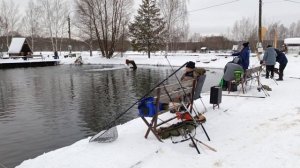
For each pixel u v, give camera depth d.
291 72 18.20
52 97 14.98
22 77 25.03
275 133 6.00
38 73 28.67
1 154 7.36
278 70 14.88
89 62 42.53
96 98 14.39
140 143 5.67
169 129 5.99
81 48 77.81
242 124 6.75
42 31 57.25
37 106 12.82
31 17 57.38
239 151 5.23
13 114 11.45
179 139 5.82
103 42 44.25
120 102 13.27
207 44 68.81
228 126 6.64
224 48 67.62
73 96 15.12
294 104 8.52
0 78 24.44
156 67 34.28
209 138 5.83
